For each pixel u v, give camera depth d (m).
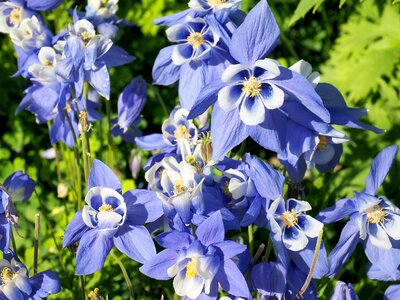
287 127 0.29
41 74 0.36
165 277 0.28
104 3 0.39
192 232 0.28
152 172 0.29
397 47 0.54
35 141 0.57
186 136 0.33
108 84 0.35
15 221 0.30
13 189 0.33
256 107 0.28
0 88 0.58
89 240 0.29
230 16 0.32
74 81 0.35
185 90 0.32
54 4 0.38
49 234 0.47
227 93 0.28
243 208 0.30
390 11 0.54
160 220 0.31
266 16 0.27
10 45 0.58
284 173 0.35
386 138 0.49
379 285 0.39
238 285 0.27
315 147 0.29
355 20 0.56
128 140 0.43
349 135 0.49
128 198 0.29
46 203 0.50
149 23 0.59
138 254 0.29
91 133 0.53
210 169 0.29
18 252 0.46
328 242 0.45
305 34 0.64
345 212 0.30
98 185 0.29
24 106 0.40
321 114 0.28
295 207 0.29
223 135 0.29
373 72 0.53
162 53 0.34
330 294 0.39
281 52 0.64
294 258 0.30
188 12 0.33
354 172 0.47
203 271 0.26
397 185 0.45
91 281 0.42
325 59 0.63
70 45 0.34
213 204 0.28
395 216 0.30
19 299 0.29
